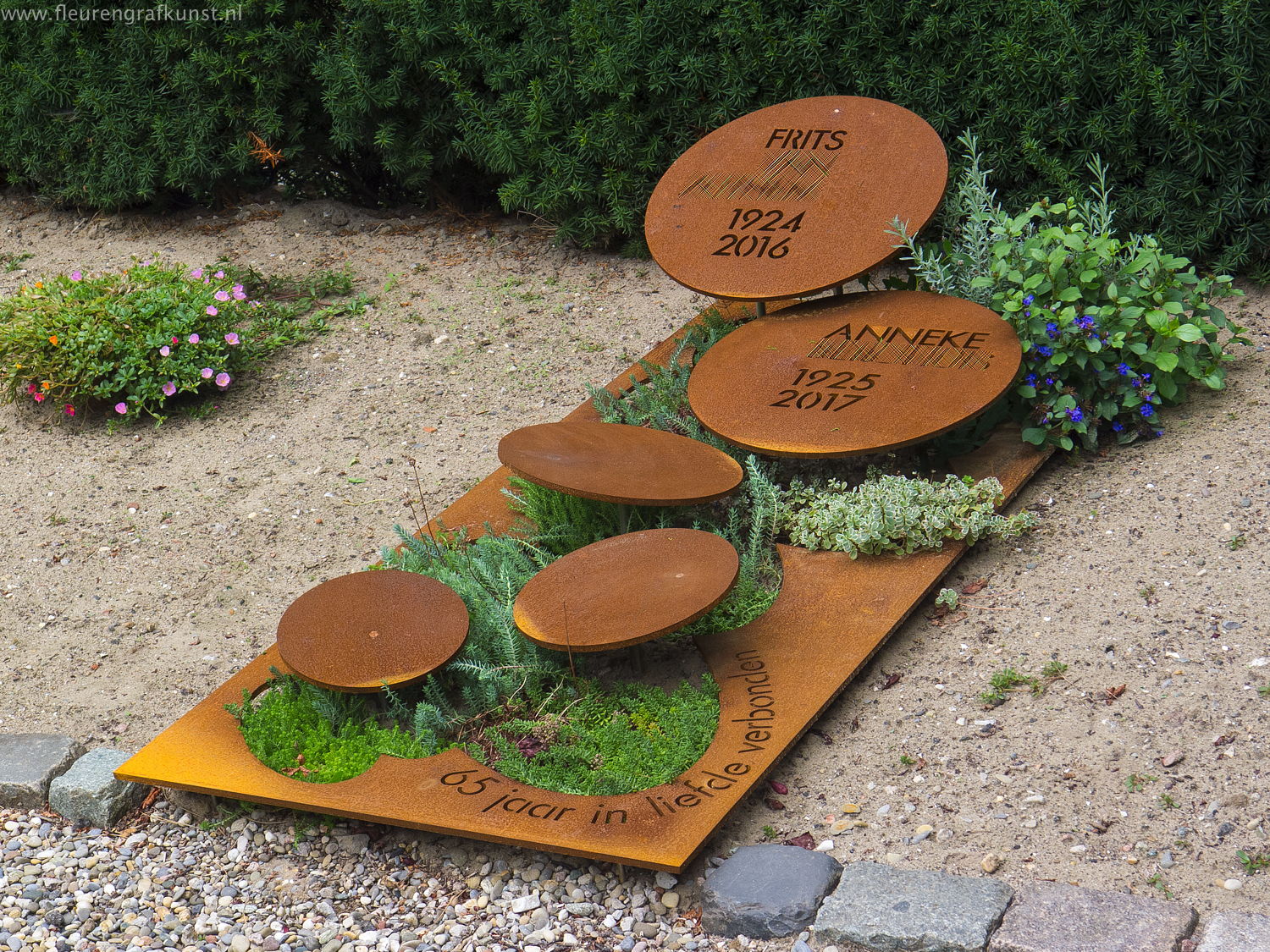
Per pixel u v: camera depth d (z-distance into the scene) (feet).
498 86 13.88
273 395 13.09
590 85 13.44
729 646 10.07
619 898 9.10
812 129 12.12
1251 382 11.28
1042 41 12.21
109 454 12.60
